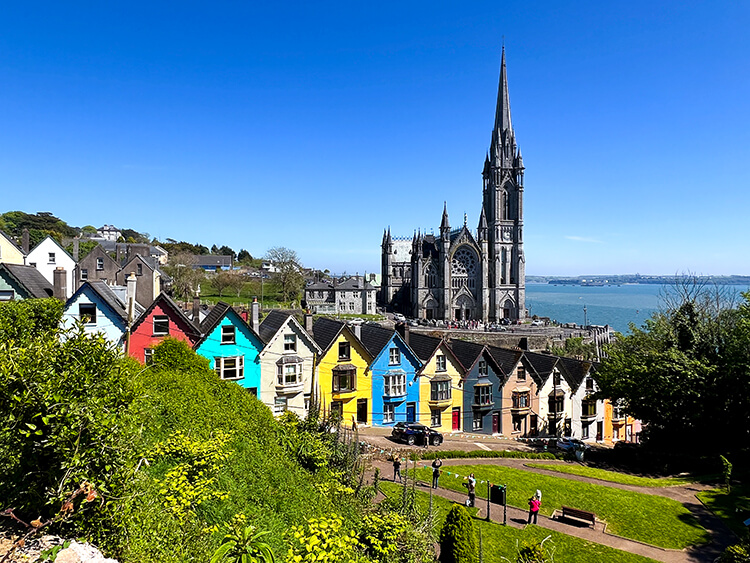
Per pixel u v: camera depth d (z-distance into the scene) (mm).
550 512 27797
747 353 37156
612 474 36094
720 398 38281
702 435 40750
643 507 29250
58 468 9336
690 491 32906
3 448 9219
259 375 41031
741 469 36250
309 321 46594
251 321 43750
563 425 53000
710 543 25234
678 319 43781
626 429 58812
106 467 9898
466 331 111875
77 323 10766
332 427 33094
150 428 16359
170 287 115562
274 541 13000
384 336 47250
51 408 9172
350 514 17578
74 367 9883
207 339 39219
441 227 144000
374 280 199125
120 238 190125
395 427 41438
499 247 149625
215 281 145250
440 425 48125
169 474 13680
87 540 9508
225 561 10523
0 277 45031
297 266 147500
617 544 24562
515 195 150750
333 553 11508
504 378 49250
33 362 9445
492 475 32781
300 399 42594
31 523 8672
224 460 16109
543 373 52469
